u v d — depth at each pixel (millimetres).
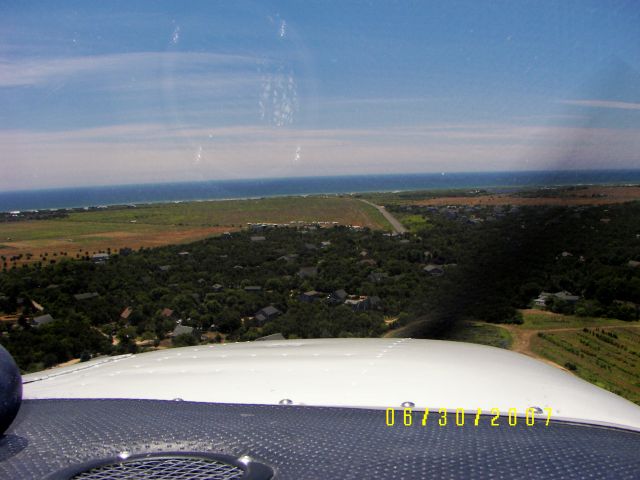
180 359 4480
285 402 3066
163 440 2330
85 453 2205
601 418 2689
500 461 2037
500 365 3559
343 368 3654
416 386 3207
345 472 1935
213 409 2959
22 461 2146
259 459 2078
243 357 4293
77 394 3518
